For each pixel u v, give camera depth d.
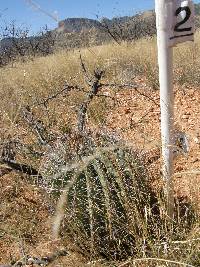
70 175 2.69
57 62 8.63
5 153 3.75
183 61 7.69
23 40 15.24
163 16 2.64
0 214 3.23
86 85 6.07
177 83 6.77
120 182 2.58
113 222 2.67
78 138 2.83
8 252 2.86
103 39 13.88
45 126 4.25
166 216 2.66
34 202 3.37
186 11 2.60
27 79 7.17
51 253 2.72
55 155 2.90
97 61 8.09
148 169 3.20
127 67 7.90
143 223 2.53
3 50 14.80
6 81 7.39
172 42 2.67
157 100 6.05
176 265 2.27
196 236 2.46
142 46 9.77
